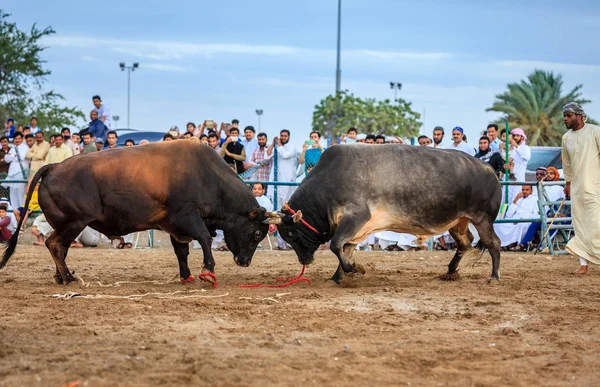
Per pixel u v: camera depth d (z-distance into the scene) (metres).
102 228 11.10
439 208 11.39
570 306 9.63
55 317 8.44
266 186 18.09
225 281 11.97
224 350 7.08
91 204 10.75
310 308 9.29
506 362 6.91
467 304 9.76
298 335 7.77
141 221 11.02
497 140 19.14
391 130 51.31
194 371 6.31
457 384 6.23
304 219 11.57
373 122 51.62
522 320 8.80
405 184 11.29
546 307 9.58
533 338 7.88
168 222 11.17
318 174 11.55
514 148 18.52
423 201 11.31
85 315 8.58
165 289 10.82
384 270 13.49
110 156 10.95
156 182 10.96
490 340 7.75
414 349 7.27
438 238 18.05
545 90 57.81
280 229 11.86
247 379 6.16
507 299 10.15
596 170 12.72
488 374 6.53
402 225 11.48
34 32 41.38
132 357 6.75
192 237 11.27
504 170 18.11
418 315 9.01
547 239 16.62
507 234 17.81
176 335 7.65
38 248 17.28
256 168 18.42
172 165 11.07
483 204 11.59
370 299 10.02
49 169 10.99
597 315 9.09
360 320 8.59
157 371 6.33
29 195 10.98
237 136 17.95
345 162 11.38
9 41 40.56
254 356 6.86
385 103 52.75
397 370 6.55
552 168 18.45
